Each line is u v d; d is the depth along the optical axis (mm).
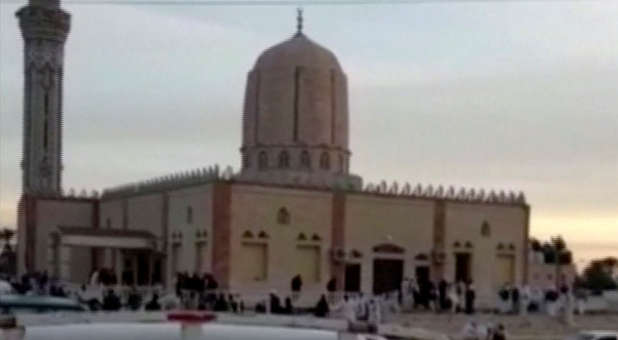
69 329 5590
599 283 133500
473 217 75688
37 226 79750
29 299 17125
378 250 71312
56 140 89938
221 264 64688
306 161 77125
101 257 78250
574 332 54094
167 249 71500
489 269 76188
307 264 68812
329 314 52625
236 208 65750
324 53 79750
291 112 77562
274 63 78375
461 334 47594
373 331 6965
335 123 79062
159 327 5551
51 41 89812
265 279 66625
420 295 61906
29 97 89625
